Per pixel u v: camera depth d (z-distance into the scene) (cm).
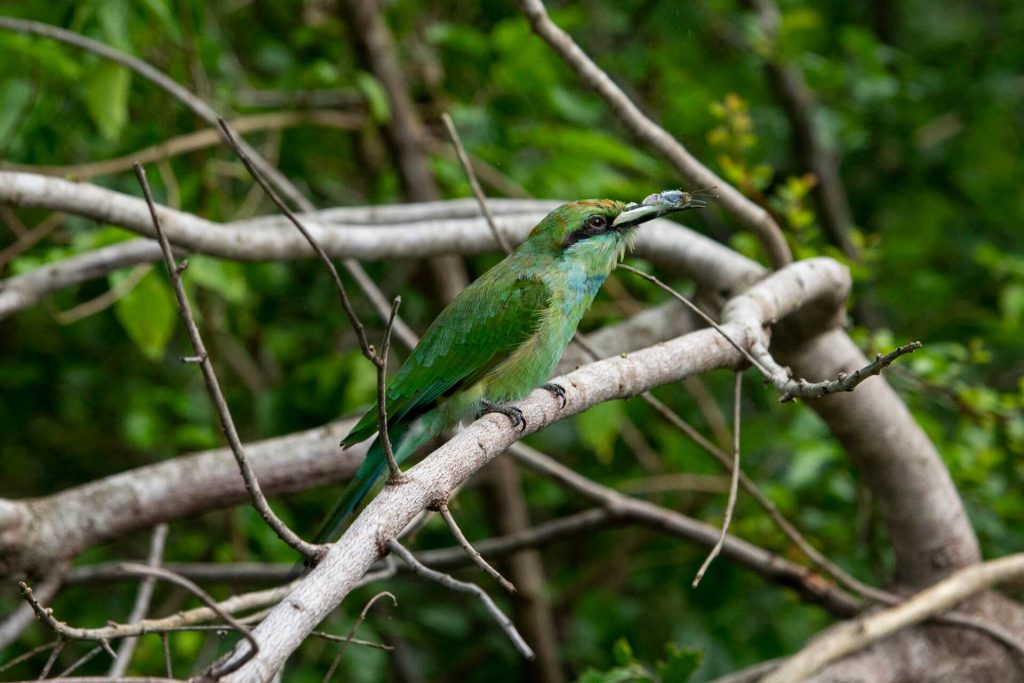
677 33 1560
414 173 1388
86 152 1295
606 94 867
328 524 808
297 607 481
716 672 1277
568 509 1536
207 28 1361
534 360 853
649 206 865
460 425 871
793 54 1466
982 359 1130
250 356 1527
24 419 1367
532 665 1357
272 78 1555
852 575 1211
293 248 954
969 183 1662
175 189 1150
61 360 1384
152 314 1088
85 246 1020
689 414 1428
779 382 667
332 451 984
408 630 1295
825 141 1591
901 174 1734
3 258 1056
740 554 1086
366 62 1395
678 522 1100
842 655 926
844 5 1819
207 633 1106
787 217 1094
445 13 1589
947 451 1102
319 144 1488
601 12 1573
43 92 1134
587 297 868
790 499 1205
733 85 1605
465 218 1091
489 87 1325
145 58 1260
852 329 1091
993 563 978
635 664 911
